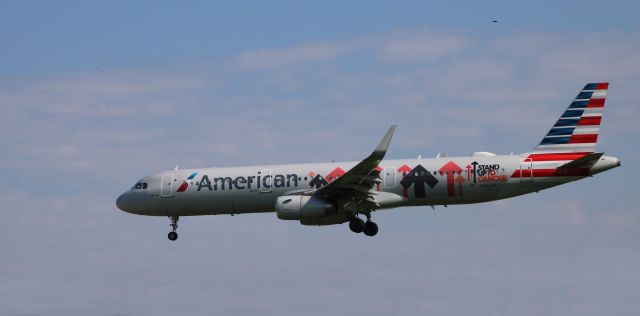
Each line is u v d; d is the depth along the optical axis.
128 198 172.25
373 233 164.75
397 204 159.12
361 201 159.00
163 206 170.25
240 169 167.62
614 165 152.00
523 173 154.75
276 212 158.62
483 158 157.25
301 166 165.00
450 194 157.25
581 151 155.62
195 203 168.62
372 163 150.25
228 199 167.00
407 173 158.50
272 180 164.75
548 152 156.25
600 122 155.75
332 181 157.62
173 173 170.88
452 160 158.50
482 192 156.50
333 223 166.50
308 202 157.62
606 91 156.25
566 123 156.75
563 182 154.00
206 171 169.50
